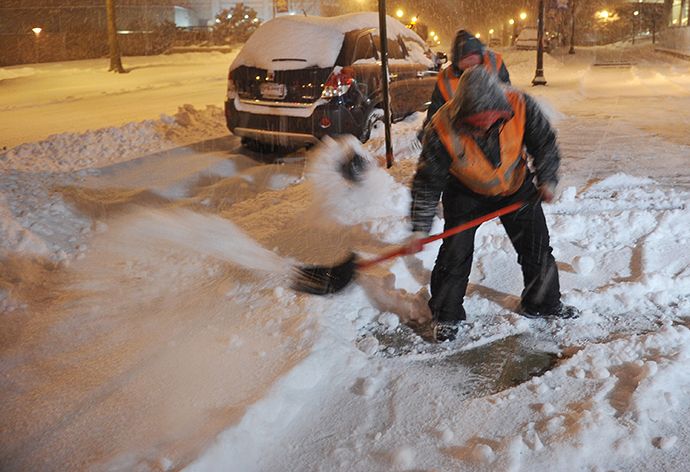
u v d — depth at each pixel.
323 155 5.63
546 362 2.89
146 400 2.65
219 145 8.01
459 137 2.64
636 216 4.28
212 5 50.38
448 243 3.05
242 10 40.53
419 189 2.82
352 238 4.41
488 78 2.52
